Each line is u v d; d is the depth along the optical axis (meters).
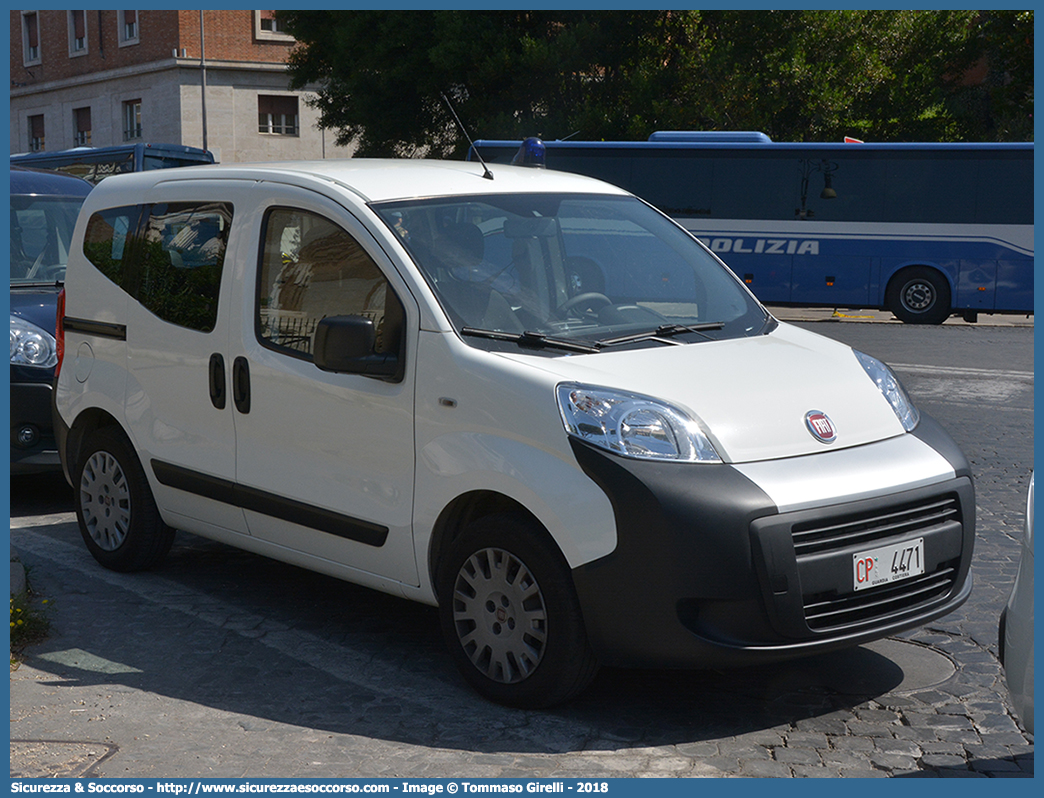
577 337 4.59
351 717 4.25
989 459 9.15
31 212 8.62
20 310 7.62
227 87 49.62
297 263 5.07
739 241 23.16
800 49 27.12
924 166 22.16
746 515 3.86
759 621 3.88
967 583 4.50
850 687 4.52
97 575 6.07
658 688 4.52
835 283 22.75
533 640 4.23
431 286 4.57
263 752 3.95
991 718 4.20
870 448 4.30
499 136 27.45
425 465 4.44
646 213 5.58
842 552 4.03
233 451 5.29
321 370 4.85
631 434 3.97
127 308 5.95
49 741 4.05
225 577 6.05
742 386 4.30
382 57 29.17
